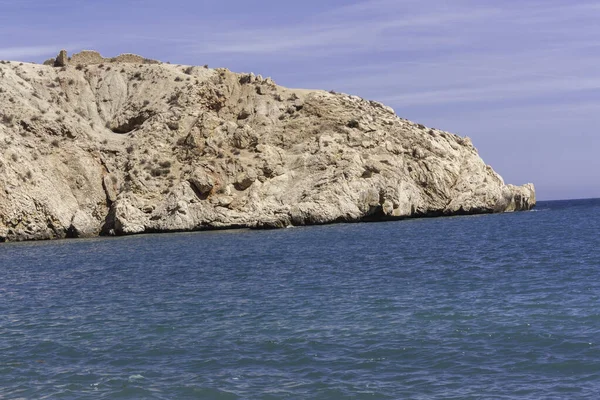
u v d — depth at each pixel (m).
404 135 109.12
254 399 19.72
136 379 21.66
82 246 75.00
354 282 39.06
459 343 24.28
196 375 21.92
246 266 49.34
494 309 29.36
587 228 76.44
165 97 117.81
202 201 93.94
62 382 21.66
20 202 87.75
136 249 68.25
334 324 27.78
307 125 108.75
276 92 115.81
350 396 19.69
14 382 21.83
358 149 104.44
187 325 28.78
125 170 102.25
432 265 45.94
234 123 106.38
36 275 49.12
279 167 100.44
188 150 103.06
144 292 38.69
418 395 19.61
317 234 77.69
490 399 19.12
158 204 95.12
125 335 27.42
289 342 25.28
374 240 67.44
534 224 85.00
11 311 34.06
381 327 26.92
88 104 119.94
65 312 33.19
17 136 97.12
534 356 22.52
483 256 50.56
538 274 39.56
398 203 98.25
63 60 127.69
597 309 28.38
